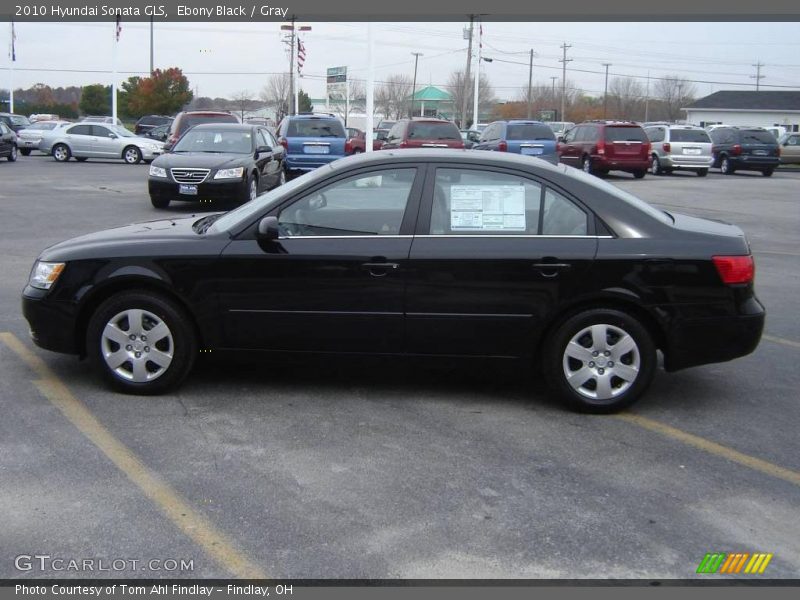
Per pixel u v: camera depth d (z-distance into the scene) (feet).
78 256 18.17
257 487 14.07
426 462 15.21
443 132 72.38
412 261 17.39
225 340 18.04
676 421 17.63
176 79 194.80
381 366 18.15
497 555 12.12
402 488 14.12
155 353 18.13
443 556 12.07
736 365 21.83
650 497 14.01
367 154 18.88
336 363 18.15
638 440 16.52
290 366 20.79
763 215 56.24
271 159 57.67
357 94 277.85
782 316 27.14
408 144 71.15
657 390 19.72
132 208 52.08
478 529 12.81
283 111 229.45
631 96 311.06
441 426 17.04
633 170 88.12
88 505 13.33
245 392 18.83
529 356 17.83
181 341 18.12
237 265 17.69
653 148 98.84
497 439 16.42
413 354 17.92
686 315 17.43
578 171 18.79
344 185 17.87
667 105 304.91
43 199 56.49
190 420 17.04
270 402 18.22
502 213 17.70
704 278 17.35
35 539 12.34
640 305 17.37
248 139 54.49
